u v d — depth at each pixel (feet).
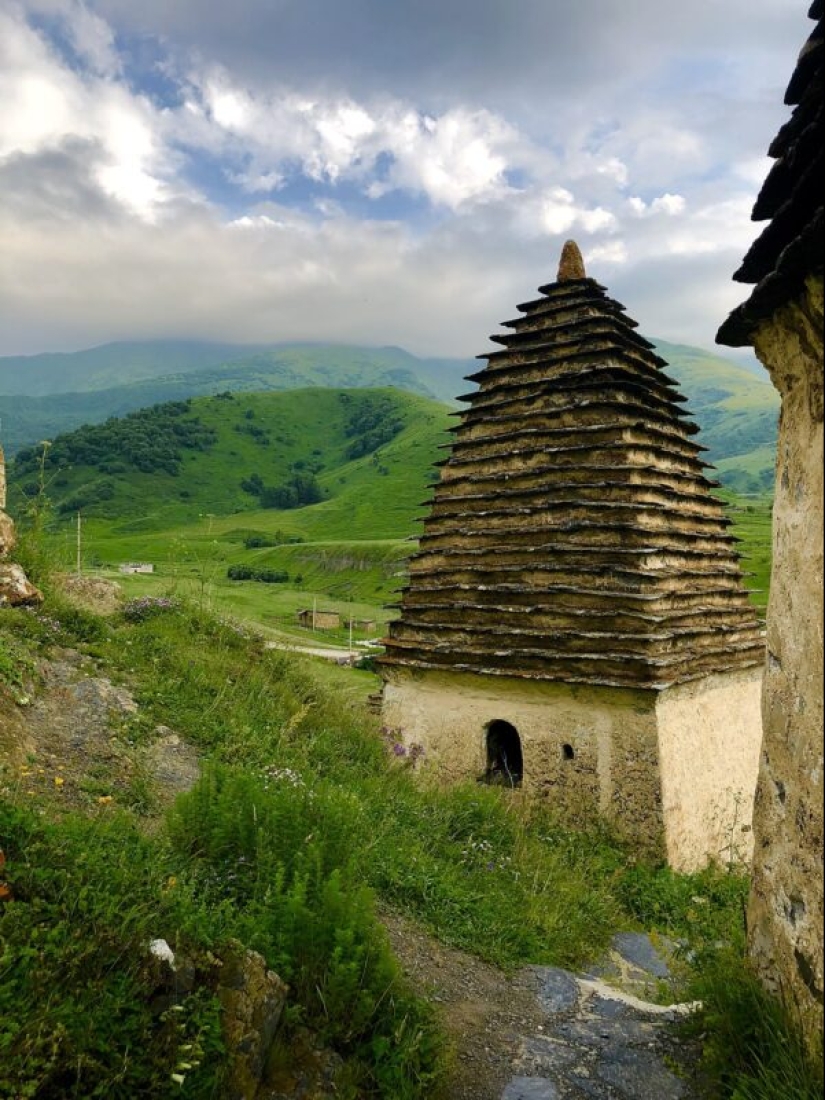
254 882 22.04
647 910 34.17
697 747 41.55
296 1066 16.52
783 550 18.11
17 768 28.30
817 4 14.88
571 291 49.96
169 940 16.43
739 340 19.30
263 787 26.35
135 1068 13.56
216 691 44.09
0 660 34.81
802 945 16.08
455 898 28.86
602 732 39.93
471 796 40.11
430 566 47.93
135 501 485.15
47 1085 12.81
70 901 16.01
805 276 14.67
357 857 25.76
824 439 15.15
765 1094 15.12
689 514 45.57
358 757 44.14
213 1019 15.11
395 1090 17.10
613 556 41.39
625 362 47.26
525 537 44.57
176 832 24.04
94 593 57.72
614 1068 19.06
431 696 46.11
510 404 48.14
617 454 43.29
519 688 42.55
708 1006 19.62
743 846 44.50
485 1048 20.16
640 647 39.19
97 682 38.88
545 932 28.76
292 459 628.28
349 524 445.37
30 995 13.58
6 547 48.60
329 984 17.87
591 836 39.19
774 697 18.45
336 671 93.97
